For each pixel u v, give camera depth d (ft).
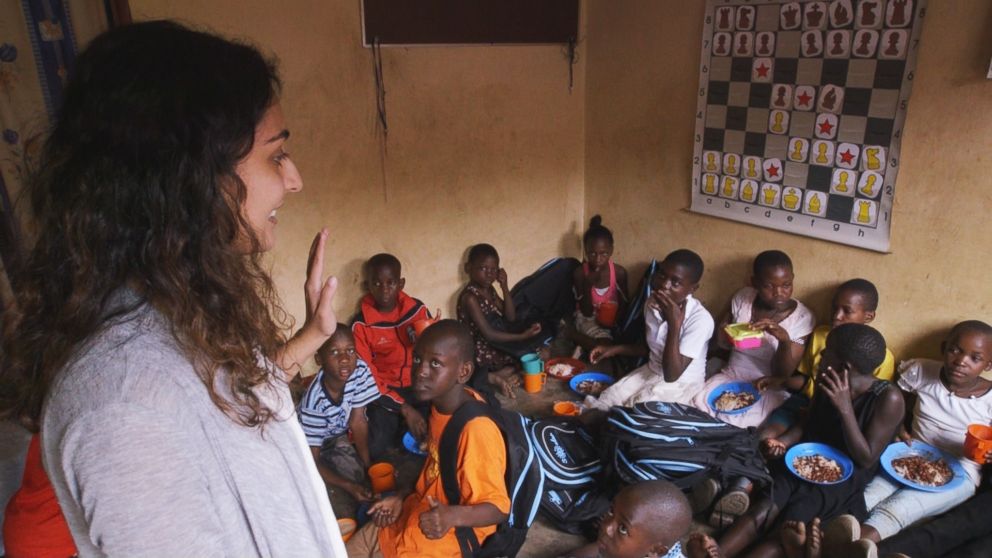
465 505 5.95
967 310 8.38
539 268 13.51
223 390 2.15
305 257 10.44
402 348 10.87
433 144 11.31
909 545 6.81
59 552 3.03
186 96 1.97
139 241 1.99
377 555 6.43
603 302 12.55
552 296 13.42
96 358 1.90
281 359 3.20
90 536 1.93
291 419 2.55
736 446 7.72
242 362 2.21
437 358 6.13
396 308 10.94
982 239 8.04
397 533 6.53
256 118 2.18
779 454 8.14
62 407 1.88
